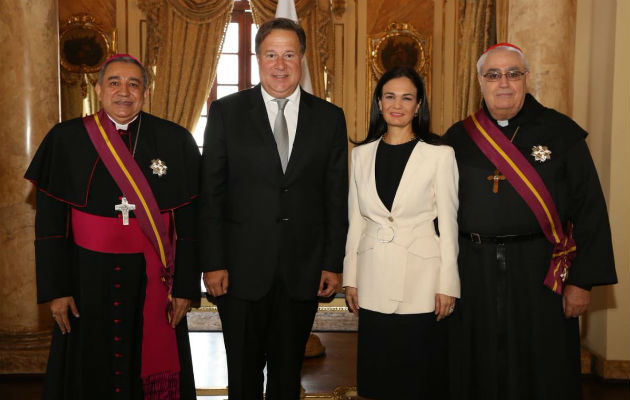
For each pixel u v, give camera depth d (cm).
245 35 666
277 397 267
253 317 261
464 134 274
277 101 263
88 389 247
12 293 425
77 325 250
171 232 270
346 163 270
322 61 617
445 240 251
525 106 269
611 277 253
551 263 257
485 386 258
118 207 251
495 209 258
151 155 260
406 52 627
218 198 259
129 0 621
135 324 255
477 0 589
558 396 254
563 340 257
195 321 577
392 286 250
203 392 397
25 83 416
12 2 414
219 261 255
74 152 253
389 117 255
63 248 250
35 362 421
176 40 613
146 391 257
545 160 259
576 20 465
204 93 618
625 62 418
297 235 259
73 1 613
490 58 262
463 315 263
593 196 257
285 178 258
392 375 254
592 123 454
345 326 574
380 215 256
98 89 261
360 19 634
